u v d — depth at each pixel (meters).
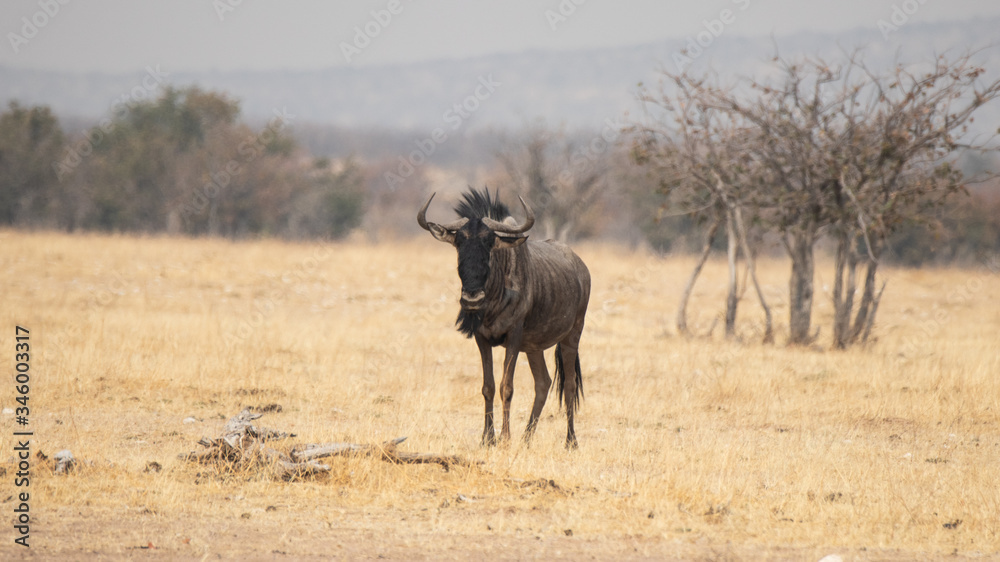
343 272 106.06
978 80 61.09
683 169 68.12
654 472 30.22
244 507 24.97
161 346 53.84
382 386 46.47
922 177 63.53
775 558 22.06
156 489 26.17
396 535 23.06
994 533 24.31
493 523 24.25
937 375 49.91
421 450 32.03
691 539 23.36
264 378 46.00
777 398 44.91
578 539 23.17
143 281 92.75
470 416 40.56
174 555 21.03
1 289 81.31
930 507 26.48
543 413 42.00
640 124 69.19
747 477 29.81
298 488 26.89
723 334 73.88
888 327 81.88
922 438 37.78
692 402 44.28
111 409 38.66
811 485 28.70
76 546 21.38
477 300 31.34
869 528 24.55
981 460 33.72
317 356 55.00
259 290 91.44
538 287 34.47
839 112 64.19
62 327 60.28
